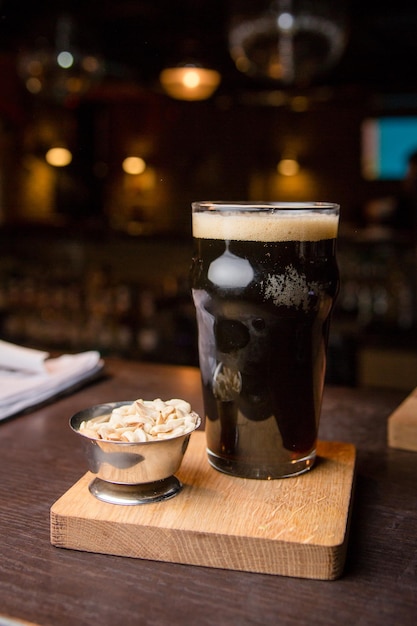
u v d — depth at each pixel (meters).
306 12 2.47
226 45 3.43
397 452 0.92
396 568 0.60
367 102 5.91
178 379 1.29
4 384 1.11
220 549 0.60
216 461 0.76
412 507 0.74
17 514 0.71
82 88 3.30
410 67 3.61
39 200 5.38
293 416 0.73
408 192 4.72
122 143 5.88
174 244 4.41
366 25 3.52
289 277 0.69
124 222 5.57
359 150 6.12
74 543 0.63
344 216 5.89
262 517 0.64
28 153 5.30
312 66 2.67
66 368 1.22
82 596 0.55
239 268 0.69
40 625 0.51
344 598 0.55
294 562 0.58
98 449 0.66
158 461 0.67
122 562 0.61
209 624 0.52
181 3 3.29
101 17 3.37
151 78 4.09
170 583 0.58
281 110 6.12
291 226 0.69
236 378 0.72
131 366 1.40
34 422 1.03
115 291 4.26
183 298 4.25
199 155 6.05
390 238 3.92
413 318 3.78
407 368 3.43
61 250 4.62
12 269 4.56
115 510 0.64
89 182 5.69
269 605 0.54
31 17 3.22
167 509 0.65
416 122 5.97
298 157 6.21
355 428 1.02
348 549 0.64
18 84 4.68
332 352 3.52
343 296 3.94
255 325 0.70
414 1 3.31
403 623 0.52
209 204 0.73
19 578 0.58
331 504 0.67
